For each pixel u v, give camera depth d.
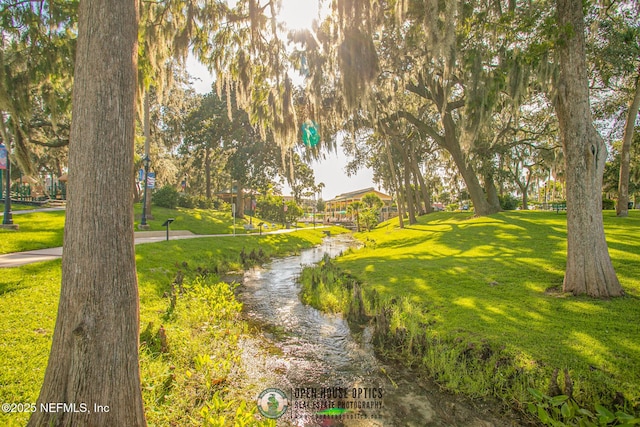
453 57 8.98
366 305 7.29
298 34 6.95
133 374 2.47
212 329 5.98
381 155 32.81
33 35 5.79
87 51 2.39
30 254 9.61
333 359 5.11
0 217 16.91
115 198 2.39
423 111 21.47
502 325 5.32
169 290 8.34
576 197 6.40
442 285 7.96
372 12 7.40
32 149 16.61
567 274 6.56
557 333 4.83
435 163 38.16
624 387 3.51
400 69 14.52
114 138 2.39
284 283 10.98
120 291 2.39
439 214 32.94
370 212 40.88
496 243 12.71
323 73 9.38
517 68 8.90
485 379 4.14
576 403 3.34
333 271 11.17
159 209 28.06
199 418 3.44
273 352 5.36
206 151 37.31
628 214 17.41
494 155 23.98
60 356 2.30
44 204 27.16
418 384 4.33
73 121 2.40
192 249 14.12
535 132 21.14
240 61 7.36
